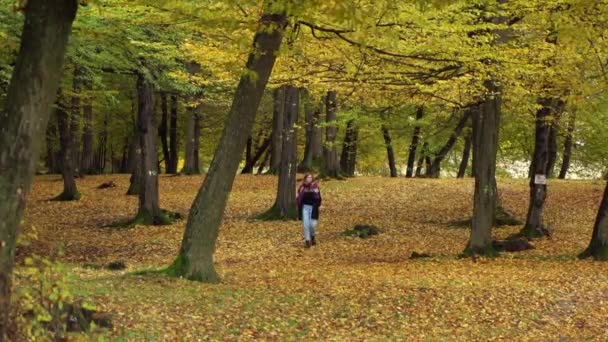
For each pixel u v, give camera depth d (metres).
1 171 4.89
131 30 14.48
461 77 14.02
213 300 10.09
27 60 5.02
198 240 11.61
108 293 9.62
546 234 18.89
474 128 19.16
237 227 20.88
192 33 16.05
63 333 6.12
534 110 18.11
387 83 15.00
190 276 11.47
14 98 4.99
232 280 12.23
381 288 11.62
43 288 5.67
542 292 11.30
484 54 13.06
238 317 9.38
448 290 11.41
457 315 10.09
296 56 14.36
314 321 9.59
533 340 9.02
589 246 15.33
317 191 18.12
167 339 7.98
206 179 11.74
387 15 11.03
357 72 14.34
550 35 11.18
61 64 5.18
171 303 9.58
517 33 14.94
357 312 10.10
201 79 17.42
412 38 12.91
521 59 13.53
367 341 8.81
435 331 9.37
